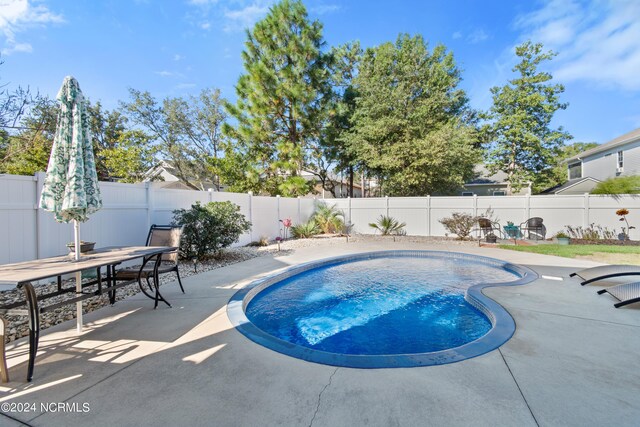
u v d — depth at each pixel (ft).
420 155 50.83
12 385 7.91
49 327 11.90
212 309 13.88
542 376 8.07
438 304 17.40
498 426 6.17
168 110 84.28
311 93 51.16
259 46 50.49
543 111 62.49
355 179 93.35
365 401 7.10
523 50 62.08
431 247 34.83
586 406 6.81
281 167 51.90
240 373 8.45
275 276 20.47
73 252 13.46
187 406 7.01
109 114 72.18
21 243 16.63
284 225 40.68
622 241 35.01
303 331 14.01
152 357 9.43
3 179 15.93
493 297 15.06
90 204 11.41
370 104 57.21
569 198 38.91
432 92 58.49
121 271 14.48
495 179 81.51
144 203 24.17
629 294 13.74
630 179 40.32
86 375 8.39
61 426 6.40
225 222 26.30
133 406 7.04
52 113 26.02
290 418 6.55
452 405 6.89
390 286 21.18
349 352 11.93
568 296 15.16
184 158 87.86
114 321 12.46
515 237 38.88
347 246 36.01
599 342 10.09
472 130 57.00
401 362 8.95
